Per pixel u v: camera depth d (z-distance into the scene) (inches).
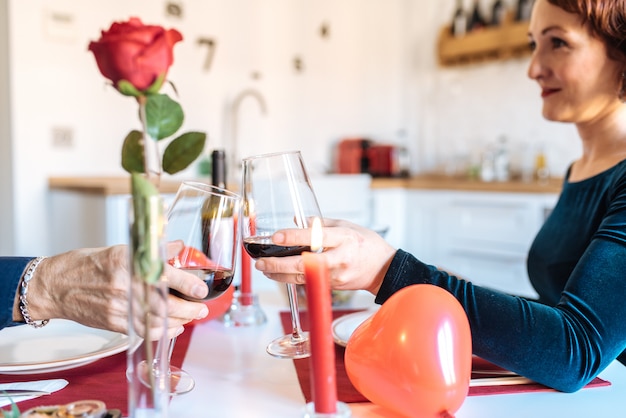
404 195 147.8
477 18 152.5
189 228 29.6
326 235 28.1
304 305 44.8
